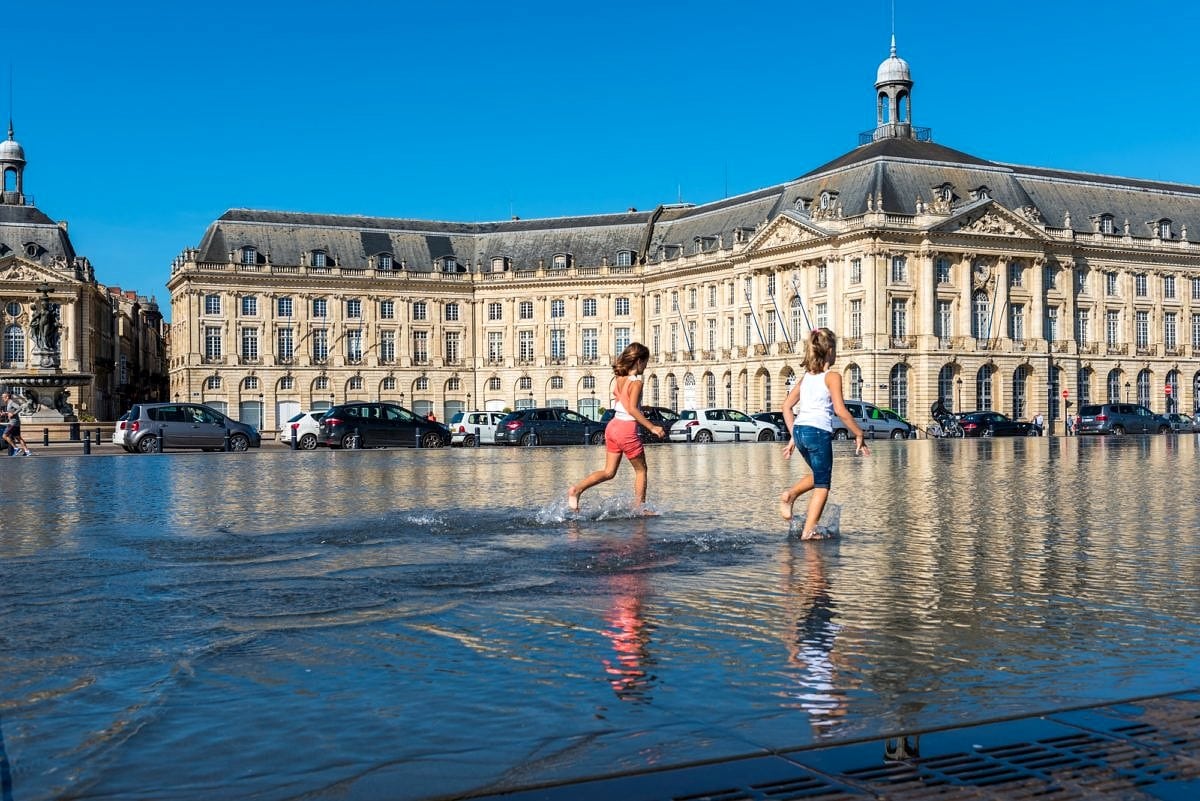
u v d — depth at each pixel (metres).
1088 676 5.83
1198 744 4.73
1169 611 7.62
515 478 22.92
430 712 5.16
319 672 5.88
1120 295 95.44
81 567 9.52
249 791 4.20
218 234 106.00
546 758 4.54
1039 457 33.00
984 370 87.31
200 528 12.66
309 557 10.12
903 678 5.77
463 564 9.66
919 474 23.73
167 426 43.91
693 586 8.55
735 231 97.62
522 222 115.62
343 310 108.31
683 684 5.65
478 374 112.38
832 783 4.28
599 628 6.98
